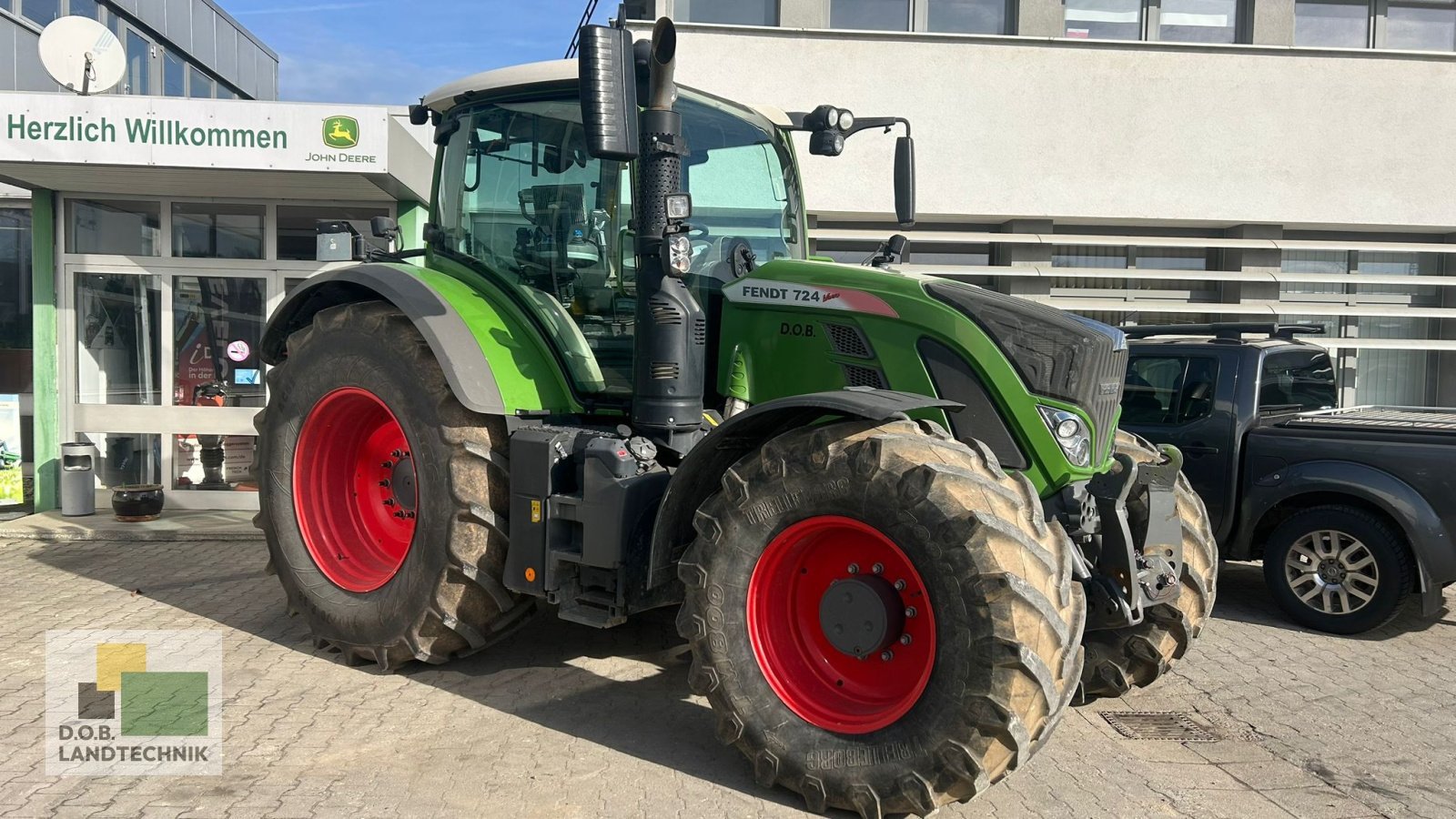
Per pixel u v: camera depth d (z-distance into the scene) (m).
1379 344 10.32
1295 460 5.66
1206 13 10.34
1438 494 5.22
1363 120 10.13
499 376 4.11
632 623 5.30
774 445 3.33
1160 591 3.76
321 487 4.81
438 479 4.10
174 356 8.29
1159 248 10.48
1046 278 10.34
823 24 10.00
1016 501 3.02
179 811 3.06
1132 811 3.25
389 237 5.30
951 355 3.61
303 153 6.97
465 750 3.59
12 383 10.04
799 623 3.43
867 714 3.18
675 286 3.85
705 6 10.09
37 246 8.06
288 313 5.01
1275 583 5.68
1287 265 10.59
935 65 9.92
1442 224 10.23
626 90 3.42
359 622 4.39
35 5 12.48
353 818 3.05
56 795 3.15
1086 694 4.38
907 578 3.20
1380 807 3.32
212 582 5.99
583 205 4.33
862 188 10.01
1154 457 4.31
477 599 4.13
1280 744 3.85
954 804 3.26
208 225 8.26
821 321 3.84
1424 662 4.96
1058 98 9.99
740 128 4.59
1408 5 10.54
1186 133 10.07
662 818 3.11
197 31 16.80
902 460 3.06
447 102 4.85
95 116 6.87
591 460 3.71
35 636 4.85
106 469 8.29
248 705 3.97
